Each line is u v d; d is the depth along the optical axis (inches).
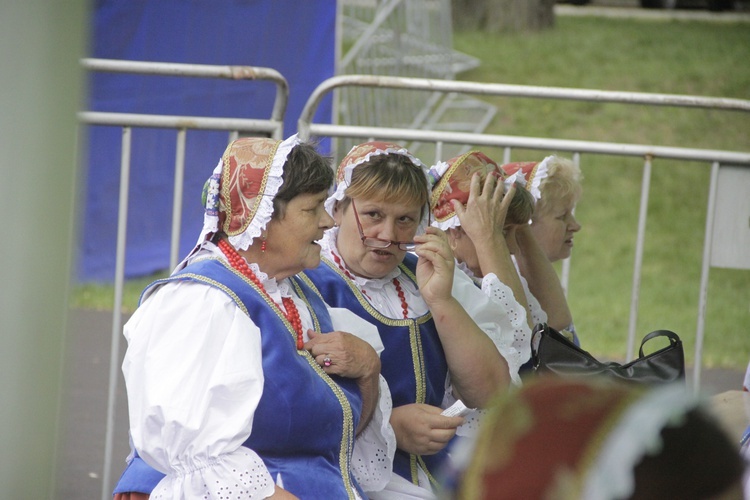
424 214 201.5
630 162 808.3
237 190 165.0
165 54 505.0
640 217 287.3
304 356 168.1
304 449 164.7
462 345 188.9
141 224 506.6
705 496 62.7
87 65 90.9
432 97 791.7
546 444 64.7
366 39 727.1
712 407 66.2
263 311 163.3
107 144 499.2
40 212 84.8
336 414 167.3
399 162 190.4
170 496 151.2
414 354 192.2
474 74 946.7
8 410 86.4
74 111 86.0
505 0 1053.2
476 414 196.7
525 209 225.1
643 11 1179.3
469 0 1063.0
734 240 288.5
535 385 68.9
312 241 171.8
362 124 720.3
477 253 208.5
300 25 528.7
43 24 83.1
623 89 938.7
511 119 859.4
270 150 166.2
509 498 64.1
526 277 238.4
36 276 85.4
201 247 171.0
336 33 532.7
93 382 398.9
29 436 87.5
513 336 202.7
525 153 789.2
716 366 491.2
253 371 154.0
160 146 500.4
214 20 510.3
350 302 191.2
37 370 86.7
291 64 531.5
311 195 167.2
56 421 88.9
